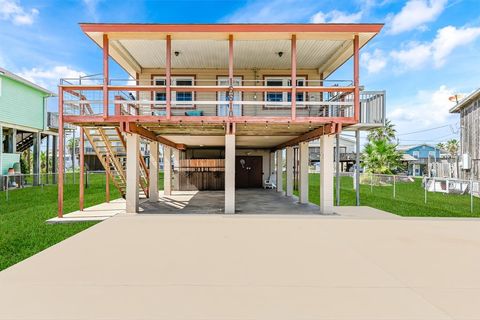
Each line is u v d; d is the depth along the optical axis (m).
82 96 10.03
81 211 10.05
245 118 8.98
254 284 3.87
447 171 22.09
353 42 9.12
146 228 7.10
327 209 9.26
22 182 19.03
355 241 5.97
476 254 5.16
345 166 42.50
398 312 3.19
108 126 9.86
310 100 12.59
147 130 10.79
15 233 7.39
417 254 5.14
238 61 11.96
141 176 13.93
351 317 3.09
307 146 12.07
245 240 6.00
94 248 5.41
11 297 3.50
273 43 10.28
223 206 11.25
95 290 3.68
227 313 3.15
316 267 4.49
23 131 19.98
